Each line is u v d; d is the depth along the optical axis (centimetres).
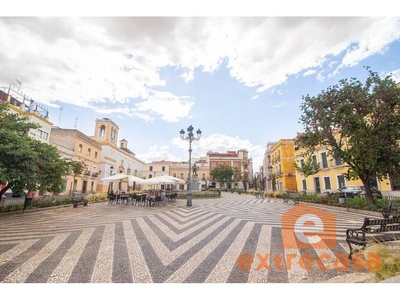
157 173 5741
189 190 1376
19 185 973
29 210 1080
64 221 783
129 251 420
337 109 1118
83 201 1430
